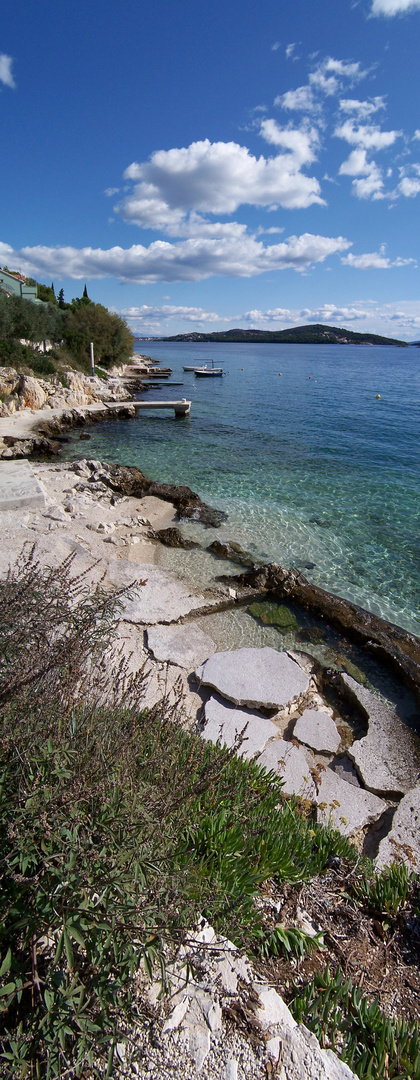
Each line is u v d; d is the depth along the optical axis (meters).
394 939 3.47
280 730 6.29
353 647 8.41
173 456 21.47
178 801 3.01
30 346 36.25
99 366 50.25
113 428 27.75
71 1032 1.93
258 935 3.03
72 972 2.05
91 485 15.17
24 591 3.44
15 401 27.23
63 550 9.73
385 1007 3.02
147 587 9.05
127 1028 2.27
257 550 11.93
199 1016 2.46
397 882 3.85
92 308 51.62
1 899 2.13
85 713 3.40
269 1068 2.34
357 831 4.94
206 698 6.59
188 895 2.58
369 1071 2.51
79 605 3.70
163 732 3.95
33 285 60.41
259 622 8.86
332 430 28.70
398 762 5.89
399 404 40.94
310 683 7.27
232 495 16.19
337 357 157.75
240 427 29.20
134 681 4.18
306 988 2.90
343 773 5.73
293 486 17.56
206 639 7.92
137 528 12.27
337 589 10.48
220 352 178.25
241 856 3.48
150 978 2.21
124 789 2.70
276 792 4.58
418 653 8.15
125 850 2.25
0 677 2.81
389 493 17.00
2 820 2.18
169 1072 2.21
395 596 10.31
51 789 2.36
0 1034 2.09
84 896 2.03
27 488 13.34
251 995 2.66
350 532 13.46
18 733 2.56
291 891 3.57
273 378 66.25
